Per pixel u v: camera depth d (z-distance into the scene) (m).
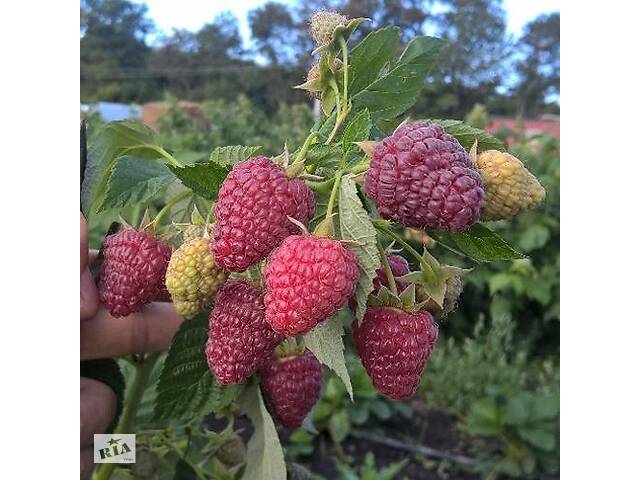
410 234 0.15
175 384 0.14
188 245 0.12
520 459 0.44
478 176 0.11
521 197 0.11
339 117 0.13
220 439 0.17
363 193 0.12
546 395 0.45
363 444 0.46
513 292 0.57
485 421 0.44
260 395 0.14
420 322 0.12
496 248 0.12
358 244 0.11
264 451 0.14
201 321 0.14
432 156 0.10
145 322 0.16
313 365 0.15
